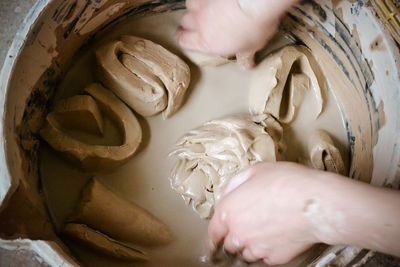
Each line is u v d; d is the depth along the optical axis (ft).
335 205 1.85
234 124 2.46
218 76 2.67
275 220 1.95
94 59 2.52
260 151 2.37
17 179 2.07
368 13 2.26
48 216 2.37
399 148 2.11
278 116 2.54
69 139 2.38
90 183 2.37
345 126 2.68
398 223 1.77
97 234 2.30
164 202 2.50
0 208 1.95
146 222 2.40
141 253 2.39
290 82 2.60
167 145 2.57
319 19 2.47
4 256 2.03
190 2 2.45
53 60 2.38
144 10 2.60
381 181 2.11
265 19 2.23
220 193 2.29
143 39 2.58
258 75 2.61
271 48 2.67
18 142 2.18
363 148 2.45
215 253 2.33
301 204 1.89
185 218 2.48
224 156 2.40
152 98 2.48
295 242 1.98
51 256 1.90
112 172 2.50
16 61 2.09
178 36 2.64
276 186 1.96
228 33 2.29
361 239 1.84
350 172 2.56
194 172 2.46
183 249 2.45
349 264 1.96
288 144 2.61
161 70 2.50
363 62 2.38
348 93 2.59
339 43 2.48
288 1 2.17
